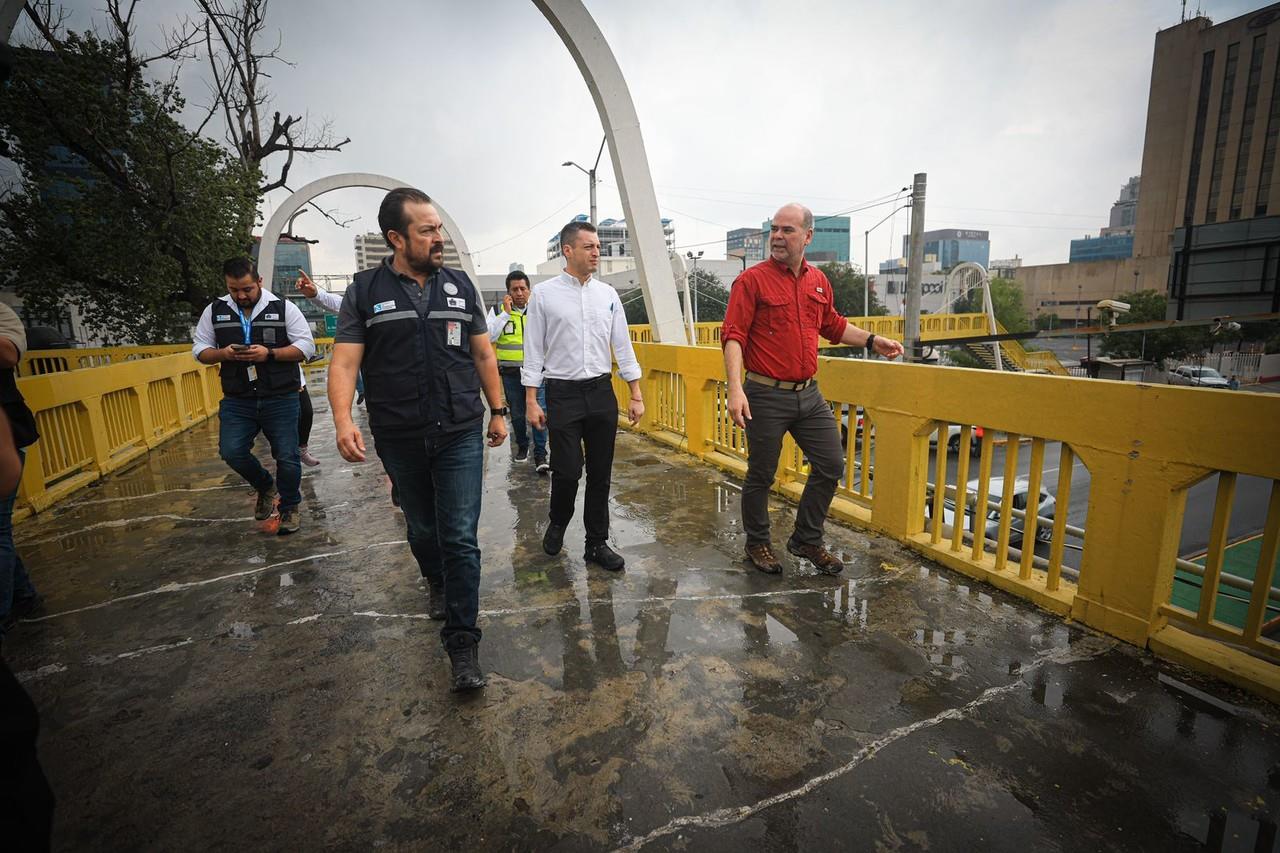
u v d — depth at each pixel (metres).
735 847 1.56
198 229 14.68
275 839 1.62
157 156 14.03
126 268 14.38
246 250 16.62
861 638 2.54
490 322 5.50
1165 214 80.88
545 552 3.51
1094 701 2.09
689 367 5.80
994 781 1.76
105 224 14.12
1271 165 69.25
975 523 3.08
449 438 2.26
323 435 7.91
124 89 13.84
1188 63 76.50
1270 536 2.05
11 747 1.00
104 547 3.82
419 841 1.61
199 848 1.60
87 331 21.56
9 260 13.89
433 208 2.21
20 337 2.26
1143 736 1.92
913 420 3.35
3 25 5.45
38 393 4.68
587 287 3.13
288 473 3.89
